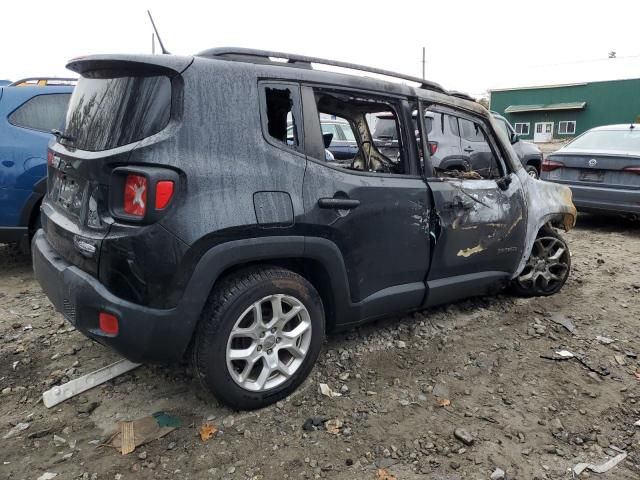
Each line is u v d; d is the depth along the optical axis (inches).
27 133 188.5
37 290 184.1
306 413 113.2
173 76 99.0
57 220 113.4
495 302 177.3
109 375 123.3
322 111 136.7
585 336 154.2
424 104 141.2
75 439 103.4
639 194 266.8
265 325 110.0
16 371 127.9
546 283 183.2
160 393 119.0
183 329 99.6
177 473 95.0
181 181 96.1
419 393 122.4
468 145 165.5
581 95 1537.9
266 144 108.3
